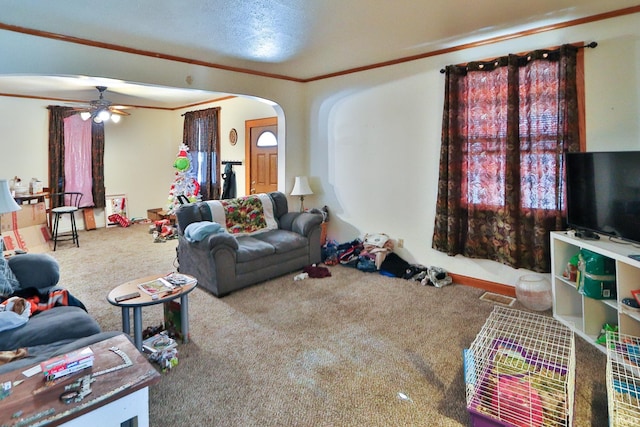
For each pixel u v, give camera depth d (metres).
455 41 3.40
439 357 2.39
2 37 2.82
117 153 7.24
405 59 3.95
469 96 3.47
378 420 1.83
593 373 2.18
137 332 2.34
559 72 2.95
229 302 3.34
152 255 5.03
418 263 4.12
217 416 1.86
